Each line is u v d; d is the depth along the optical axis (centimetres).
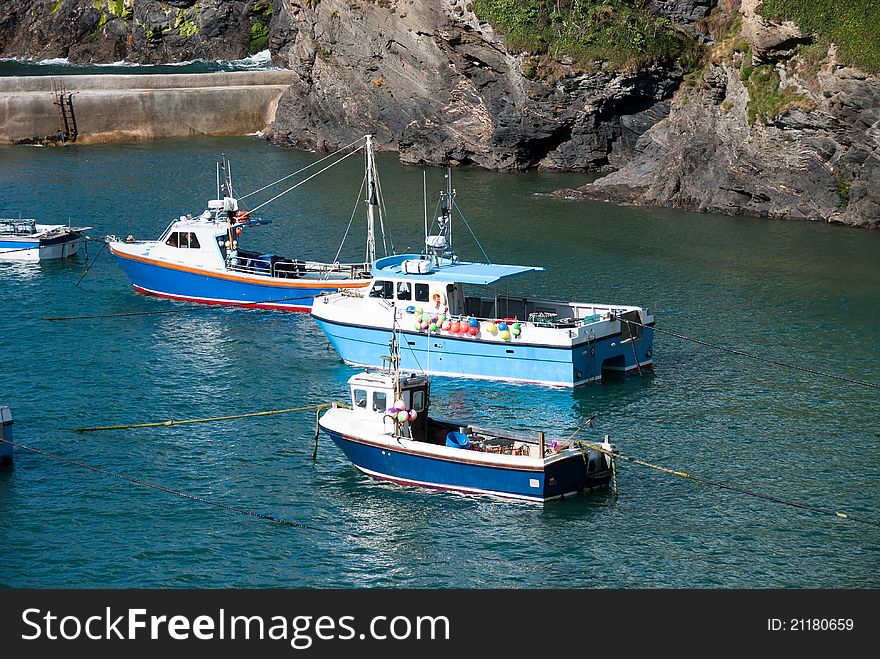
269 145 10762
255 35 15400
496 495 3403
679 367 4641
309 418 4103
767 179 7400
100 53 15438
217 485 3544
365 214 7588
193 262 5653
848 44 6944
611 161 9100
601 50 8650
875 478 3584
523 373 4438
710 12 8825
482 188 8481
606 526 3275
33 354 4822
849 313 5344
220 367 4681
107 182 8756
